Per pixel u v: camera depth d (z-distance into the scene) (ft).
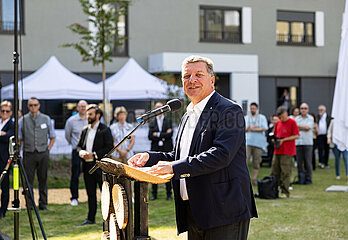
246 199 9.64
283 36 69.82
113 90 44.75
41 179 26.08
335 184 33.96
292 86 70.69
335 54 72.18
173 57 59.77
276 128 29.14
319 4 71.05
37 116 26.04
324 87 72.08
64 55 59.41
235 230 9.46
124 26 62.54
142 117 9.82
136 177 8.40
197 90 9.84
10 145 15.17
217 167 9.09
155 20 63.36
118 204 8.93
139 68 48.98
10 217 23.77
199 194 9.47
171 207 26.02
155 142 29.25
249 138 33.22
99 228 21.21
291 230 19.98
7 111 23.68
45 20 58.59
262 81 68.69
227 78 65.16
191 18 64.75
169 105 9.92
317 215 23.06
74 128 27.07
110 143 21.40
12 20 57.21
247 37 67.26
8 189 23.80
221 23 66.69
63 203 27.84
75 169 27.30
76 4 59.41
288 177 28.60
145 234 9.07
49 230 20.98
